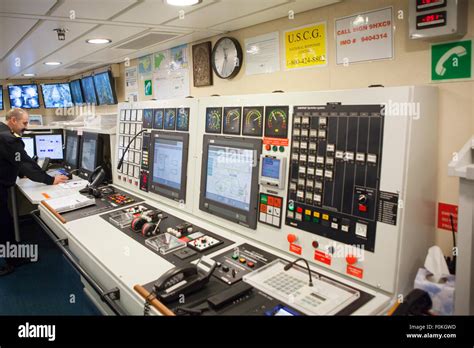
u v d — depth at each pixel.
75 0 1.66
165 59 3.14
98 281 1.61
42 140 4.33
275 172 1.56
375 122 1.24
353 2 1.63
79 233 1.91
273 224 1.59
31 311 2.70
